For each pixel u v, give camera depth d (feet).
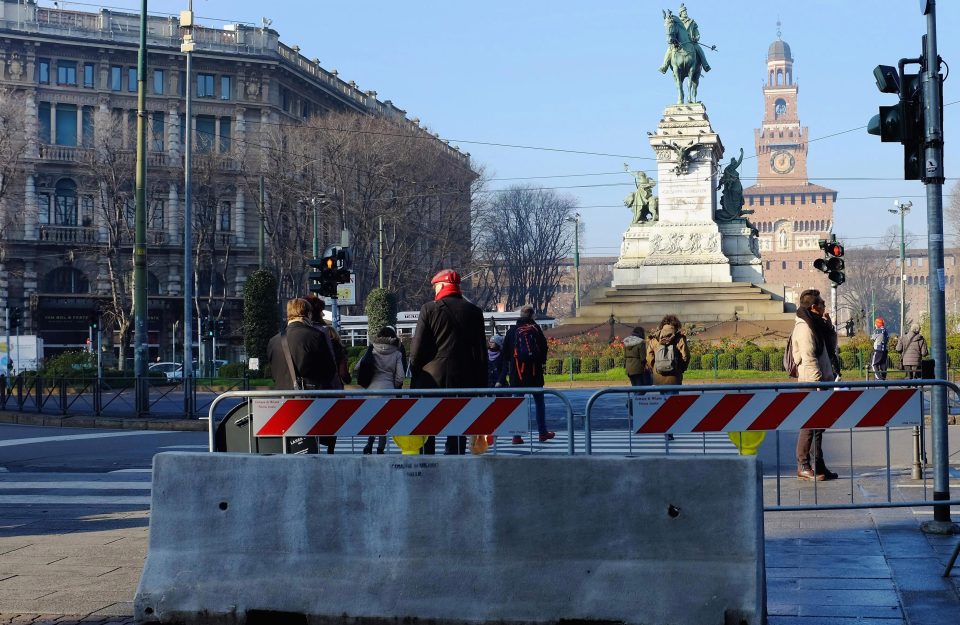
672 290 241.76
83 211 312.09
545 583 26.48
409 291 309.22
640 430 34.81
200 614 27.99
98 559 36.83
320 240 285.43
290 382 44.60
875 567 33.09
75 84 314.96
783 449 47.24
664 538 26.21
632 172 257.14
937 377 38.29
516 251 422.82
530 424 33.30
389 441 35.78
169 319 314.76
